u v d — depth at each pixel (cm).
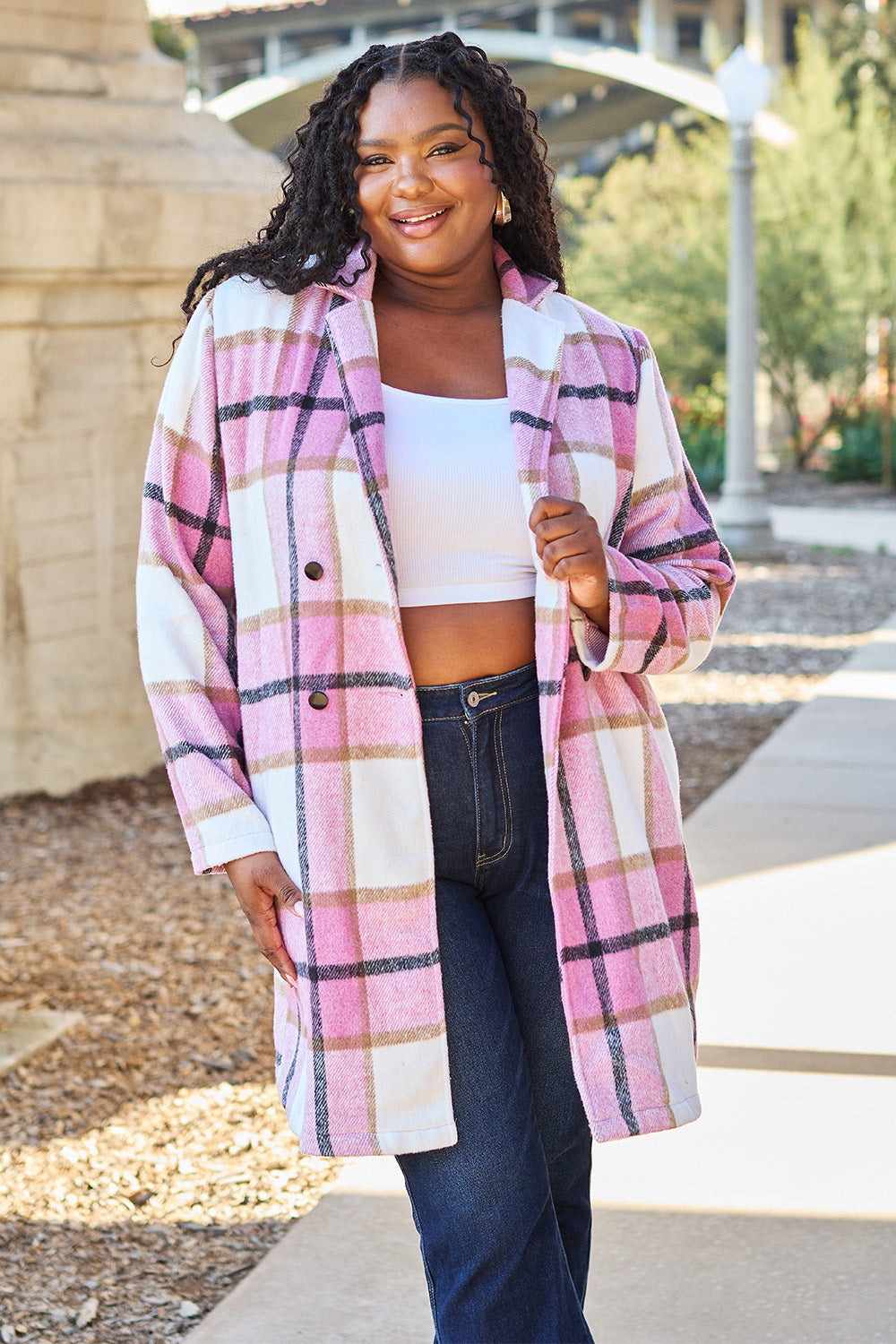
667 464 198
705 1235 269
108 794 575
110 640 586
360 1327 245
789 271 1755
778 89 1880
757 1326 241
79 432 565
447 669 180
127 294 571
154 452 187
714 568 197
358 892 176
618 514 193
